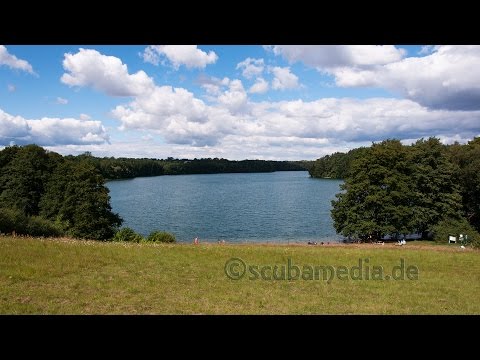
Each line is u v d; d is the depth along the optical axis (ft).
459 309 37.99
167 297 38.32
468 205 185.98
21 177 187.01
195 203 333.83
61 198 170.71
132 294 38.86
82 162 169.37
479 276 54.60
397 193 165.58
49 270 45.52
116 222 168.14
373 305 38.50
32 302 34.58
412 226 168.45
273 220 240.94
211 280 46.55
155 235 130.62
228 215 263.29
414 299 41.50
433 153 178.19
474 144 216.54
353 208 169.17
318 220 239.71
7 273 42.65
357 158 180.65
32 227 111.96
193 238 182.80
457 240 158.71
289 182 618.85
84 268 48.37
